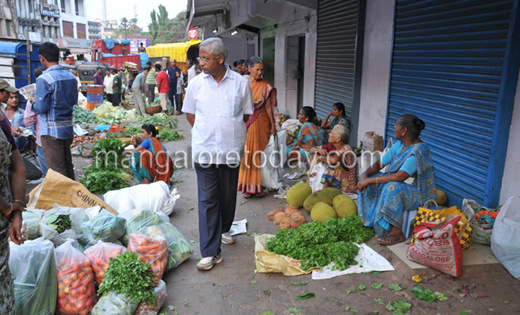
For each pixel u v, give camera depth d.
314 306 3.03
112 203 4.41
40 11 46.06
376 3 6.60
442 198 4.76
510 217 3.59
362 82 7.26
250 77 5.29
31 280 2.61
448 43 4.75
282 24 12.19
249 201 5.42
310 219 4.69
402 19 5.80
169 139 9.84
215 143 3.48
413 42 5.54
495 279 3.27
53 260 2.78
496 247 3.46
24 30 39.88
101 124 11.81
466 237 3.65
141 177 5.81
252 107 3.72
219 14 16.23
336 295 3.15
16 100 6.61
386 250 3.78
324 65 9.20
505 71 3.83
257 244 3.89
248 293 3.23
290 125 8.70
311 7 9.43
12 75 12.55
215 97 3.44
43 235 3.09
